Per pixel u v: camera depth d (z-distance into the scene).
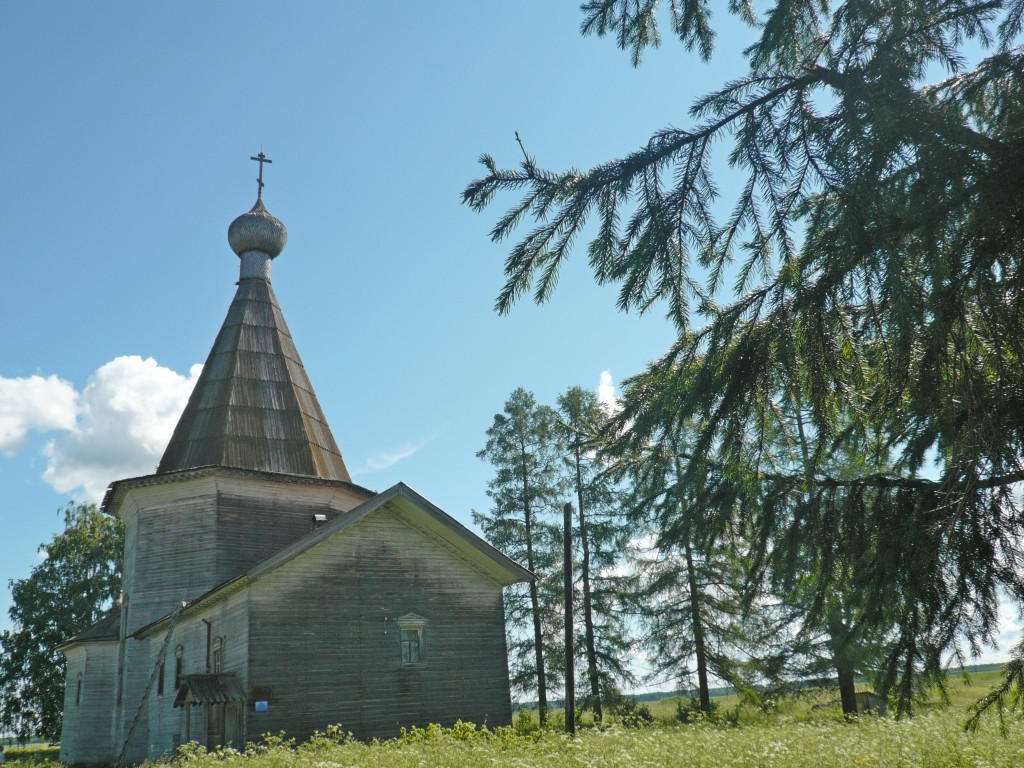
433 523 21.30
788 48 4.85
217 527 25.53
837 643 5.41
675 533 5.44
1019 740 9.66
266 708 18.12
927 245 4.01
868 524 5.10
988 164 3.98
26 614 44.03
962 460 4.43
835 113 4.20
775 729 17.09
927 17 4.23
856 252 4.27
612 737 14.99
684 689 29.28
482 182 4.81
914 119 3.94
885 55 4.09
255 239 32.72
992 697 4.45
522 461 36.31
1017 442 4.32
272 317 31.58
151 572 25.78
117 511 29.27
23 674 43.28
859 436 5.26
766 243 4.82
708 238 4.80
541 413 36.34
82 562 46.16
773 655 26.16
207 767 13.81
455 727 18.09
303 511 27.28
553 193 4.78
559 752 13.37
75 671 29.73
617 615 32.72
